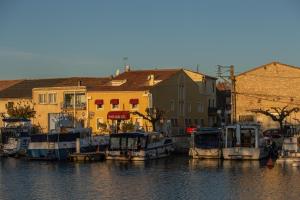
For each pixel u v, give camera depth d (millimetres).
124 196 39875
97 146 70312
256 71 91312
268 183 44875
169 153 71438
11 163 64375
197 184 45062
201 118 103312
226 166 58062
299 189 41625
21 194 41250
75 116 87375
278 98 90188
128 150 65375
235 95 88562
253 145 64625
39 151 67562
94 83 98938
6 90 103188
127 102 87125
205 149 66312
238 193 40469
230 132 65625
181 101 95375
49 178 49812
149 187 43844
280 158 59219
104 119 88625
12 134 76125
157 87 87812
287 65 90000
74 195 40500
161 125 83688
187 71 105312
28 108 92875
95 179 48750
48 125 94000
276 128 86375
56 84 100000
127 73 98250
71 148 68125
